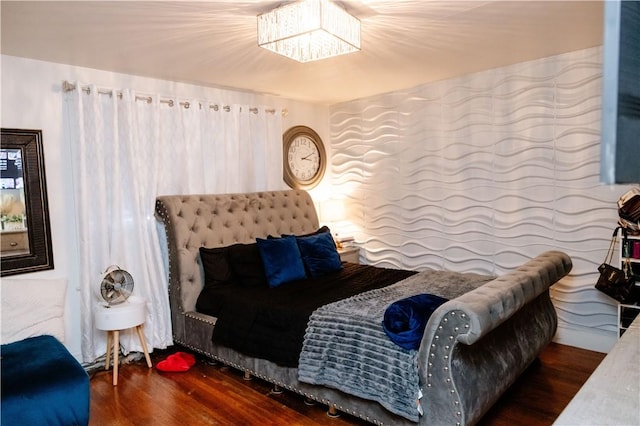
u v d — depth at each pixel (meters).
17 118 2.92
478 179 3.89
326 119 5.16
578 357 3.21
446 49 3.07
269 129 4.43
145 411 2.59
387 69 3.57
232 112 4.07
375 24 2.54
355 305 2.58
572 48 3.15
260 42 2.36
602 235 3.23
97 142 3.18
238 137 4.11
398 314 2.22
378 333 2.23
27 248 2.96
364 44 2.91
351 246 4.87
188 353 3.48
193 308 3.41
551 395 2.66
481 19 2.49
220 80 3.76
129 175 3.34
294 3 2.19
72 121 3.15
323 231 4.19
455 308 1.90
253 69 3.41
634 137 0.57
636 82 0.57
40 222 3.01
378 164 4.70
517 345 2.52
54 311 2.80
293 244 3.65
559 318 3.50
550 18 2.50
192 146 3.79
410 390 2.04
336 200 4.85
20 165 2.93
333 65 3.39
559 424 0.85
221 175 4.01
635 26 0.56
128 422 2.46
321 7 2.12
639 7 0.57
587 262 3.31
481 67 3.63
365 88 4.27
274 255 3.45
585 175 3.28
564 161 3.38
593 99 3.19
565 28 2.68
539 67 3.45
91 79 3.27
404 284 3.04
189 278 3.41
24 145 2.94
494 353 2.29
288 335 2.62
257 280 3.37
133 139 3.35
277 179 4.50
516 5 2.30
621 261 2.95
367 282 3.31
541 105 3.46
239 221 3.89
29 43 2.69
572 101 3.30
